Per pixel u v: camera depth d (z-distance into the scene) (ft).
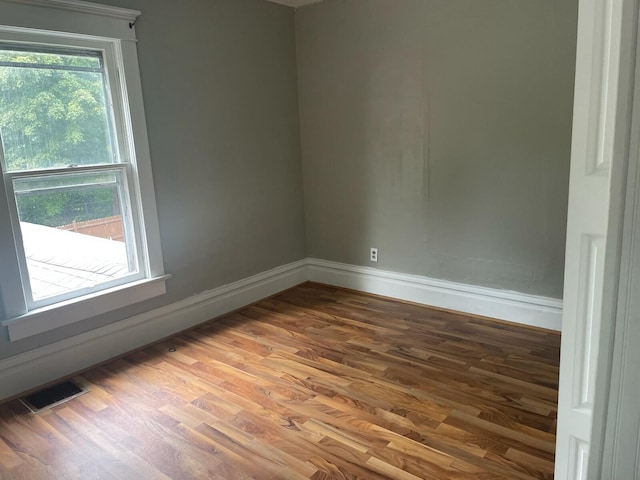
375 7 11.76
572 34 9.26
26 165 8.63
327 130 13.38
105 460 6.80
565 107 9.57
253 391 8.49
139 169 10.09
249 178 12.64
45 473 6.57
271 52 12.80
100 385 8.89
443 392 8.23
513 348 9.80
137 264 10.50
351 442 6.98
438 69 11.05
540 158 10.06
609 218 1.69
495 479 6.13
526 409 7.65
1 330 8.40
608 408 1.82
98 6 8.96
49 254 9.04
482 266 11.34
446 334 10.61
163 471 6.53
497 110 10.42
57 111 8.96
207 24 11.13
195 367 9.48
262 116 12.78
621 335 1.73
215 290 12.07
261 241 13.20
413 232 12.32
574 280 4.14
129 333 10.29
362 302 12.85
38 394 8.66
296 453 6.78
